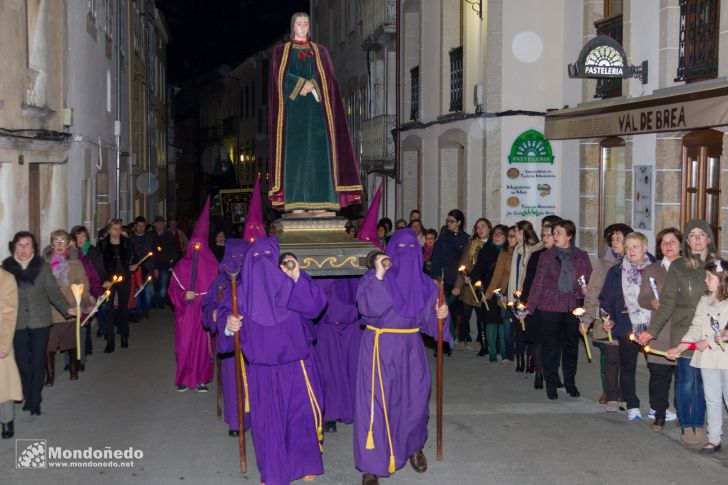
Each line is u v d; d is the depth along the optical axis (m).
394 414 7.20
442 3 19.59
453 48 19.53
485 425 8.98
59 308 9.62
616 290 8.97
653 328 8.12
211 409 9.95
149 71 35.28
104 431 8.95
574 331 10.15
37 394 9.59
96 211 20.86
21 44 13.70
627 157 13.68
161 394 10.74
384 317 7.23
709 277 7.71
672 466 7.59
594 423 9.01
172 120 54.59
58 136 14.89
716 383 7.87
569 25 16.03
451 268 13.42
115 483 7.29
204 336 10.80
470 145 17.80
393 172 24.02
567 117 14.88
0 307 8.32
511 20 16.47
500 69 16.53
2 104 12.70
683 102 11.21
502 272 11.93
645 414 9.33
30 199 15.29
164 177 44.25
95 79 20.56
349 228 10.24
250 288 7.14
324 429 8.95
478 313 12.89
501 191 16.59
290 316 7.15
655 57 12.73
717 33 11.59
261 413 7.07
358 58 28.22
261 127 52.59
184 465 7.79
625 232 9.33
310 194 8.84
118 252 14.38
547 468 7.57
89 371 12.30
